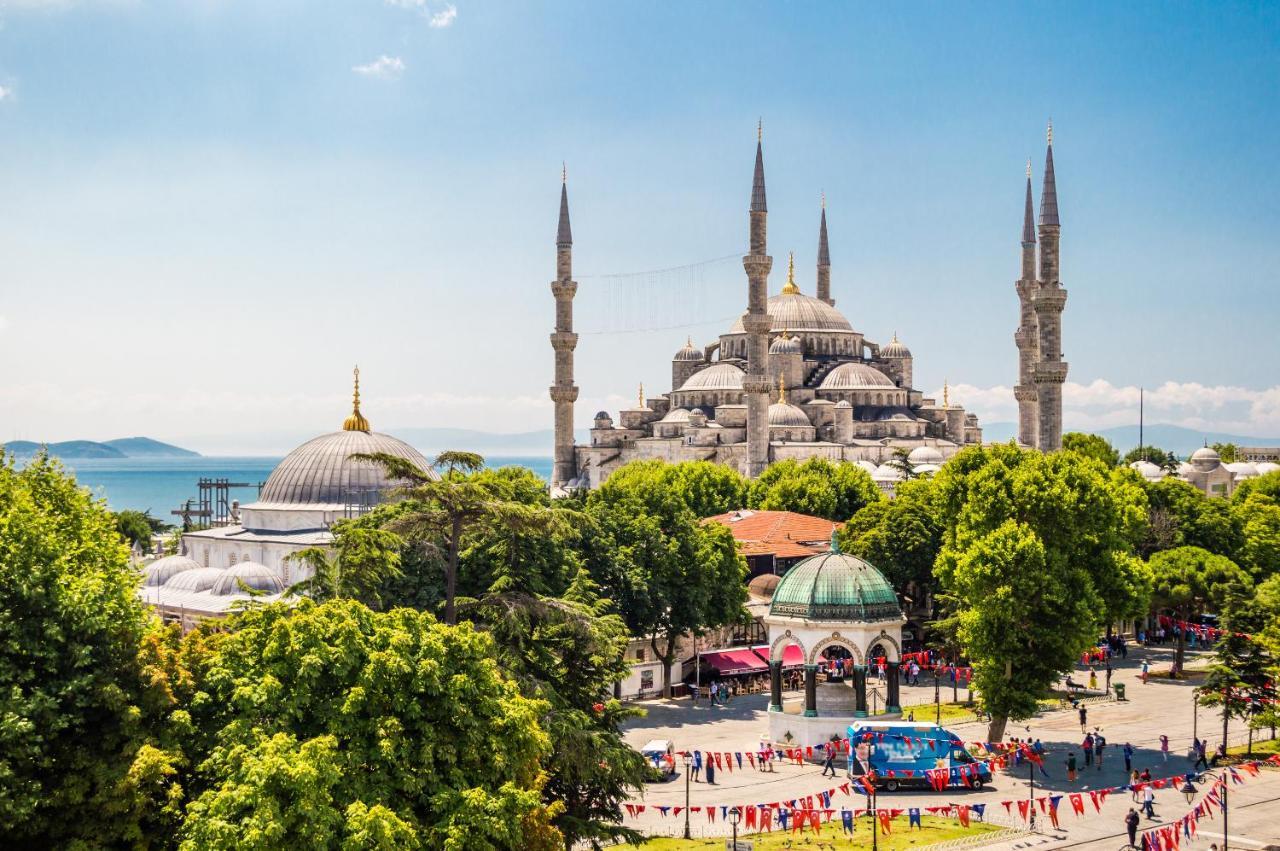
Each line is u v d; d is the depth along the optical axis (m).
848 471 173.62
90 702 41.38
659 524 106.81
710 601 108.50
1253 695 79.56
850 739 73.31
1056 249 174.25
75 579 43.53
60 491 53.00
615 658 58.72
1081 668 114.25
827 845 61.81
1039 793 71.62
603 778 52.88
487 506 52.34
